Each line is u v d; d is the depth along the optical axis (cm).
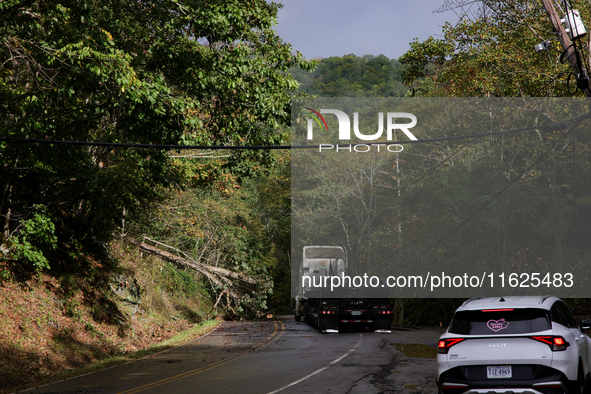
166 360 1538
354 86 7394
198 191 3650
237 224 4334
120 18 1686
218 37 1689
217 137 1973
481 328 740
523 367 705
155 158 1803
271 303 5391
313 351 1630
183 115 1720
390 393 915
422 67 2934
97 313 2245
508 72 2645
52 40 1509
